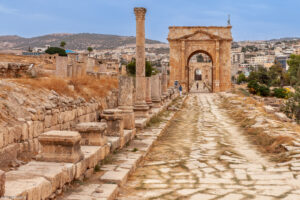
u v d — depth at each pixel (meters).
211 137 16.81
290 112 24.19
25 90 11.69
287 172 9.44
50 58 55.50
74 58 33.62
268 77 68.81
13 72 16.59
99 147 9.36
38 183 5.58
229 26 56.88
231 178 9.01
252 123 20.47
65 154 7.31
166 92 35.22
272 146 13.59
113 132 12.01
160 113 25.12
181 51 56.97
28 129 9.62
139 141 13.98
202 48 56.97
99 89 19.78
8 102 10.04
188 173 9.62
